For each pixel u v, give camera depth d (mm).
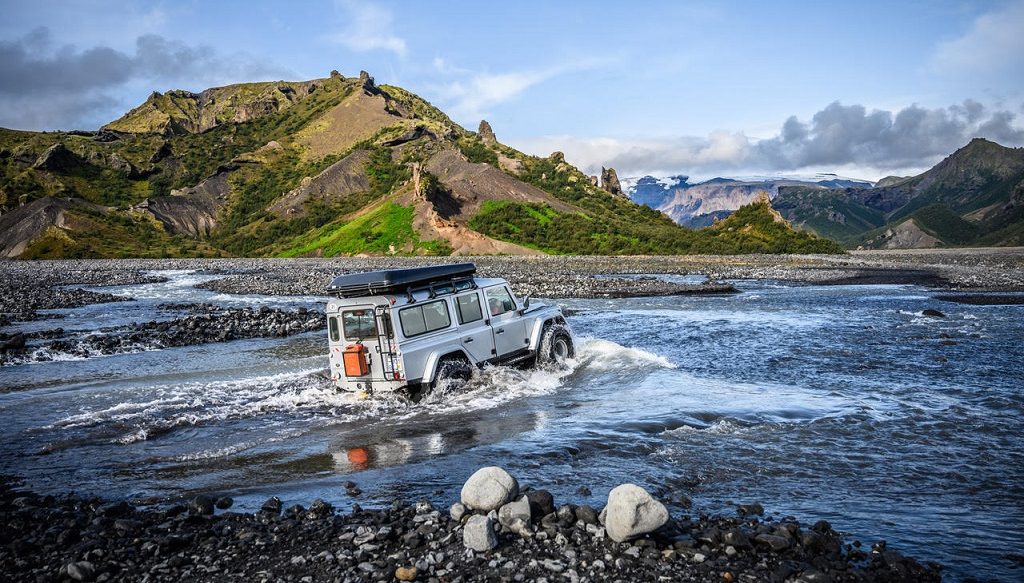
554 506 6996
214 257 163750
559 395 13047
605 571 5562
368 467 8891
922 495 7367
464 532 6074
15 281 58906
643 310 30859
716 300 36156
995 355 16859
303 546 6176
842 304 33031
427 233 140750
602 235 138250
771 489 7598
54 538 6473
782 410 11375
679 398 12477
